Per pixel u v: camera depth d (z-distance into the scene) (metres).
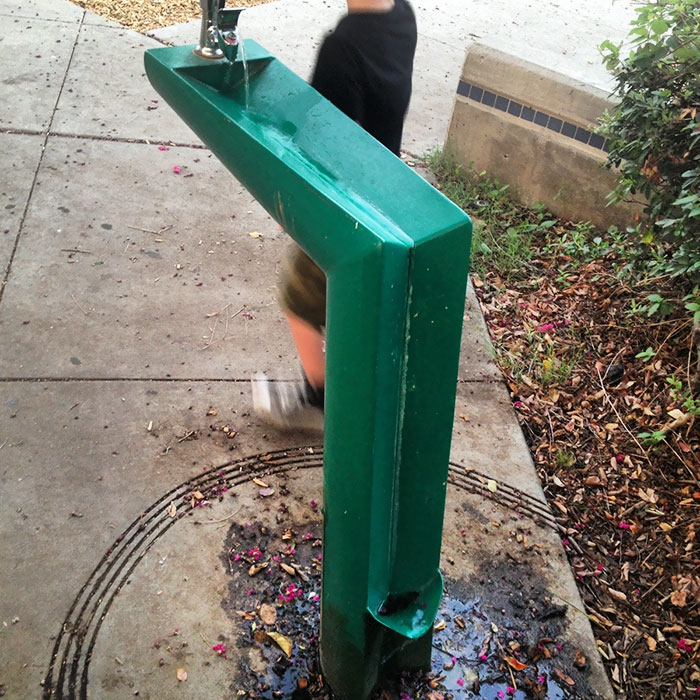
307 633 2.14
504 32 6.33
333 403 1.46
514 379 3.18
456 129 4.43
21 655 2.00
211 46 1.61
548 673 2.12
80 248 3.49
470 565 2.39
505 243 4.01
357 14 2.10
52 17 5.55
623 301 3.60
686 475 2.83
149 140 4.38
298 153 1.46
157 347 3.05
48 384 2.81
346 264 1.32
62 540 2.30
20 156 4.02
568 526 2.60
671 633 2.30
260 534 2.39
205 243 3.68
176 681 1.99
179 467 2.58
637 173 3.37
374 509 1.52
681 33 3.16
